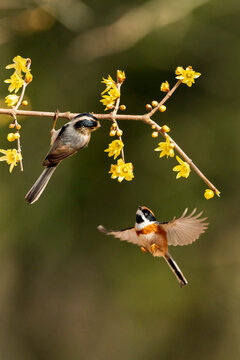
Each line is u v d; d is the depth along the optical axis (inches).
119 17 566.6
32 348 618.2
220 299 587.5
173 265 215.5
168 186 564.1
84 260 604.7
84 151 586.9
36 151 581.0
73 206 593.0
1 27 527.8
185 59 568.4
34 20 522.0
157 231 217.3
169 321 593.9
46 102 578.9
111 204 589.3
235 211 567.5
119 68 573.9
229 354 579.8
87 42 532.4
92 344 607.2
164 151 205.0
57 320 619.8
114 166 203.3
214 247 587.2
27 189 585.9
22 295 619.5
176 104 572.1
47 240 594.2
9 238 593.6
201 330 589.0
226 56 569.6
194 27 564.1
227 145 566.6
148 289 591.5
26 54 579.8
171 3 536.1
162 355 589.3
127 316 601.9
